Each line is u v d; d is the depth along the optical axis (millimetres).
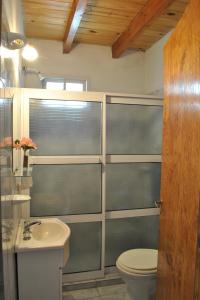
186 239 1335
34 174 2410
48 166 2441
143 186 2736
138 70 3525
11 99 1548
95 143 2545
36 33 3025
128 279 1982
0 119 1066
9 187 1376
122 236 2707
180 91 1430
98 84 3404
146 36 3047
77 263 2555
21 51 2373
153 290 1998
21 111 2318
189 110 1322
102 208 2566
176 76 1480
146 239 2775
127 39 2885
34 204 2422
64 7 2414
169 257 1555
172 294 1497
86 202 2545
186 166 1353
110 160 2615
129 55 3490
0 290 1082
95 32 2998
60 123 2457
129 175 2693
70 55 3293
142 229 2760
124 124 2656
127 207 2703
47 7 2410
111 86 3447
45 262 1666
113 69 3445
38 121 2408
